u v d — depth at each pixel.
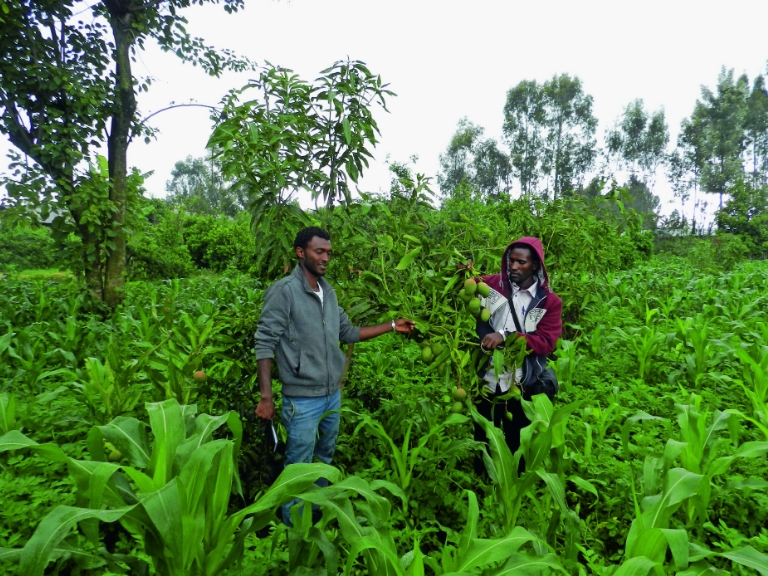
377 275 3.53
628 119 53.72
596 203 7.34
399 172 9.99
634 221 7.25
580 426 4.02
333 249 3.76
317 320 2.99
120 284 9.26
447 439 3.73
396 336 7.00
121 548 2.72
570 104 53.03
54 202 8.31
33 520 2.81
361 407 4.23
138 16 9.16
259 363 2.94
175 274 14.83
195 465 2.00
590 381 5.30
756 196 31.59
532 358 3.38
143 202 10.31
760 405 3.97
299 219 3.62
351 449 3.81
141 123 9.42
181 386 3.39
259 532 3.05
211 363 3.79
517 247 3.31
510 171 54.22
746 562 2.00
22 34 8.09
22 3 8.12
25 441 1.97
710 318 8.04
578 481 2.86
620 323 7.75
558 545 2.90
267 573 2.40
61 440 3.93
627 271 14.93
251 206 3.65
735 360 5.75
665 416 4.52
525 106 53.84
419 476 3.33
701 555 2.14
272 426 3.02
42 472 3.42
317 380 2.99
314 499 2.08
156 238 19.11
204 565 2.12
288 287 2.95
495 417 3.64
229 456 2.13
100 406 4.20
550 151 53.97
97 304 8.62
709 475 2.77
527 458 2.72
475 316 3.36
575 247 7.43
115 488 2.12
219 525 2.13
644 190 52.56
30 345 5.20
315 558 2.26
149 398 4.52
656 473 2.77
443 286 3.33
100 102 8.48
